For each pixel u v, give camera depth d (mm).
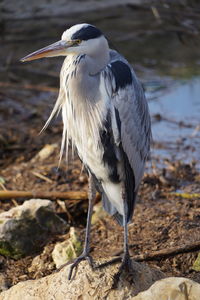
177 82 17109
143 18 22078
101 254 9453
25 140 13852
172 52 19297
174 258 9219
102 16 21953
